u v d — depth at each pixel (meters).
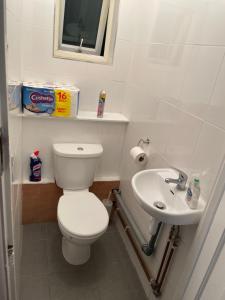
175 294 1.24
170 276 1.37
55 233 2.03
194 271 1.06
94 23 1.84
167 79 1.43
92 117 1.92
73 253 1.72
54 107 1.75
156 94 1.55
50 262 1.76
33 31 1.69
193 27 1.20
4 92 0.58
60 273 1.69
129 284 1.70
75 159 1.83
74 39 1.87
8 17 0.74
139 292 1.65
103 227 1.56
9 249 0.82
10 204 0.73
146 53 1.69
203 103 1.12
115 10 1.80
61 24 1.77
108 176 2.21
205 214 1.03
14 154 1.04
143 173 1.36
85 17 1.81
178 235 1.29
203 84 1.12
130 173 1.96
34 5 1.62
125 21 1.84
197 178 1.09
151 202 1.28
